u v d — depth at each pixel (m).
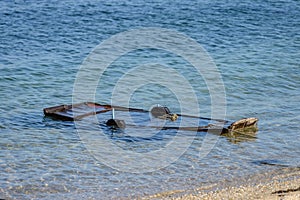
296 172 25.34
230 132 30.06
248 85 40.38
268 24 59.78
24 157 26.38
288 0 71.50
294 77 42.66
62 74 41.66
